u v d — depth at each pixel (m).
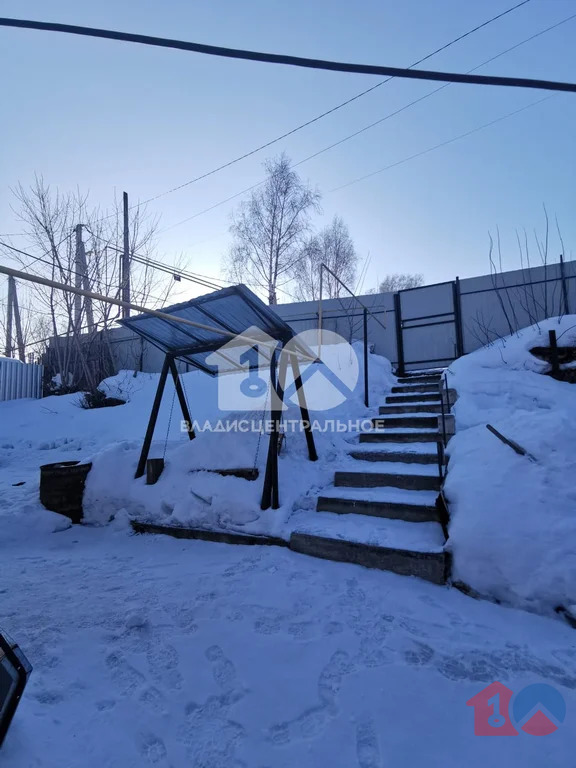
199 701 2.00
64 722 1.84
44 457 8.38
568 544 2.69
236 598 2.93
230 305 4.10
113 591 3.12
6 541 4.41
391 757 1.67
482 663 2.20
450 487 3.43
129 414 10.02
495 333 9.18
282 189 20.45
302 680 2.11
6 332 16.23
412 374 8.86
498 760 1.65
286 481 4.46
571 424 3.42
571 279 8.62
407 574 3.16
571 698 1.95
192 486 4.63
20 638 2.48
